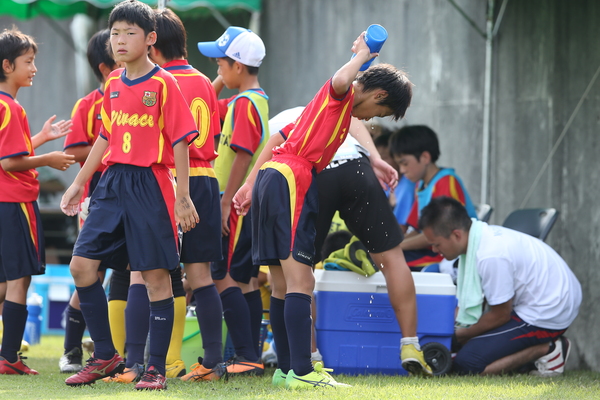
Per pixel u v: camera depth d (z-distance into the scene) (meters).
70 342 13.16
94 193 9.95
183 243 11.10
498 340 13.32
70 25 35.88
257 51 13.41
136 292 11.25
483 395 9.69
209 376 11.02
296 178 10.05
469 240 13.91
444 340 13.08
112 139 9.94
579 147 17.50
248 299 12.82
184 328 12.82
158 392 9.34
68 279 22.95
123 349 12.91
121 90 9.92
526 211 16.95
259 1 25.17
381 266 12.71
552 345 13.69
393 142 18.00
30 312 19.12
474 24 20.16
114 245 9.85
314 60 25.28
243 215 11.29
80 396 8.88
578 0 17.70
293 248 9.93
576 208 17.50
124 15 9.77
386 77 10.62
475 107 21.16
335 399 8.80
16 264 12.42
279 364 10.87
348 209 12.48
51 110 37.03
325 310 12.91
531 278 13.58
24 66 12.95
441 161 22.05
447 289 13.09
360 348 12.94
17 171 12.55
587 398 9.62
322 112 10.10
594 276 16.73
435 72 22.27
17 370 12.23
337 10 24.67
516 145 19.69
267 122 13.06
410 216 18.45
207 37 27.94
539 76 18.97
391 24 23.38
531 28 19.23
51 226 31.73
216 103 12.16
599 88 16.91
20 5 23.86
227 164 13.36
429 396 9.40
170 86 9.84
